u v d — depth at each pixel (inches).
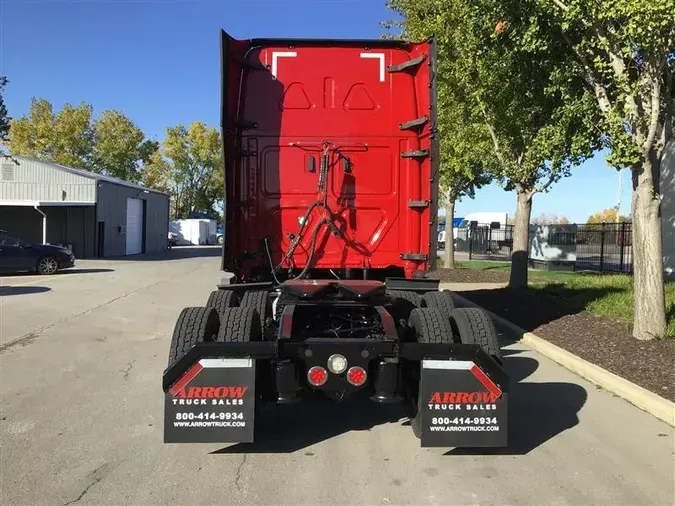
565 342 324.5
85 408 223.1
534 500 149.3
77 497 149.4
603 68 289.6
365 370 167.5
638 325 304.2
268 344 165.6
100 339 358.3
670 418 206.4
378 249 254.5
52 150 2477.9
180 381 164.1
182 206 3307.1
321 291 198.7
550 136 382.3
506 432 166.7
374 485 157.9
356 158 254.5
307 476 163.6
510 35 330.6
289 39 250.4
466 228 1606.8
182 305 517.3
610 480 161.3
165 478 161.6
